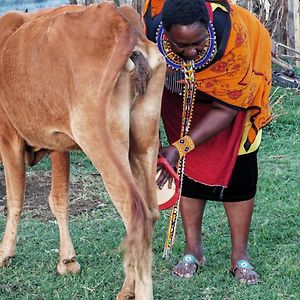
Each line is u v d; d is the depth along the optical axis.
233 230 4.35
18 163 4.25
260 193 5.89
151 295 3.70
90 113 3.52
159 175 3.84
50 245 4.90
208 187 4.27
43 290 4.20
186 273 4.35
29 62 3.81
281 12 11.08
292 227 5.10
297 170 6.59
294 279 4.27
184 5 3.53
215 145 4.13
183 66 3.80
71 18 3.64
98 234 5.10
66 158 4.34
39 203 5.87
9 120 4.12
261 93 4.03
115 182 3.54
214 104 3.88
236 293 4.11
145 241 3.60
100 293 4.14
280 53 11.03
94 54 3.49
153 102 3.62
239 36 3.76
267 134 7.89
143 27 3.79
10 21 4.09
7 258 4.50
